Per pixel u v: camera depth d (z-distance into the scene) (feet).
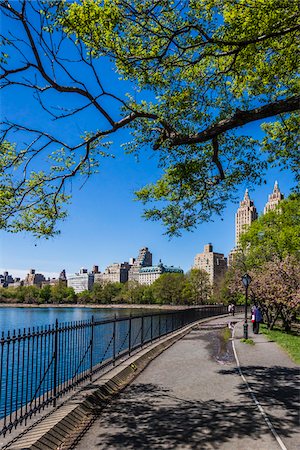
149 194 55.42
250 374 44.24
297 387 37.42
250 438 23.54
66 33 29.89
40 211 35.73
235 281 151.84
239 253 169.68
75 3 29.19
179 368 48.55
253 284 119.55
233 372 45.68
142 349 60.95
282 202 138.72
